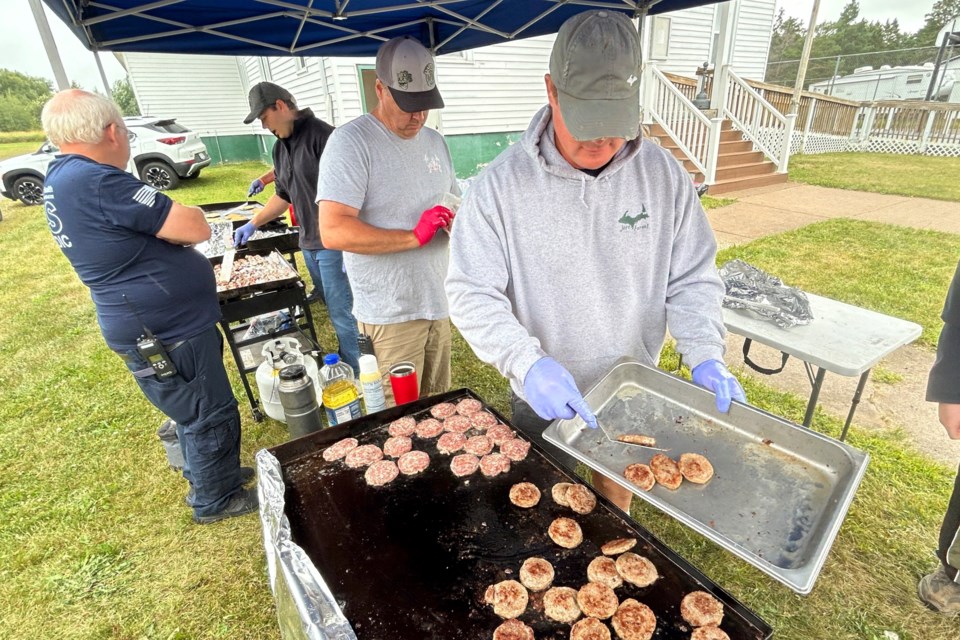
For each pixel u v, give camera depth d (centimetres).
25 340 454
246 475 264
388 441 153
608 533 117
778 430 126
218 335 217
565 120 104
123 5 221
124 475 275
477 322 127
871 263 519
